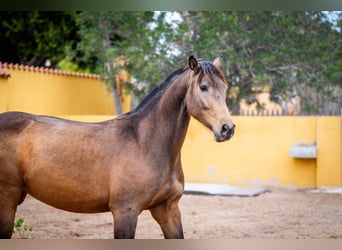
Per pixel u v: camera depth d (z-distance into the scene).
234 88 12.16
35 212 7.96
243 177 10.89
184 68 4.28
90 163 4.12
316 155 10.30
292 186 10.65
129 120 4.28
